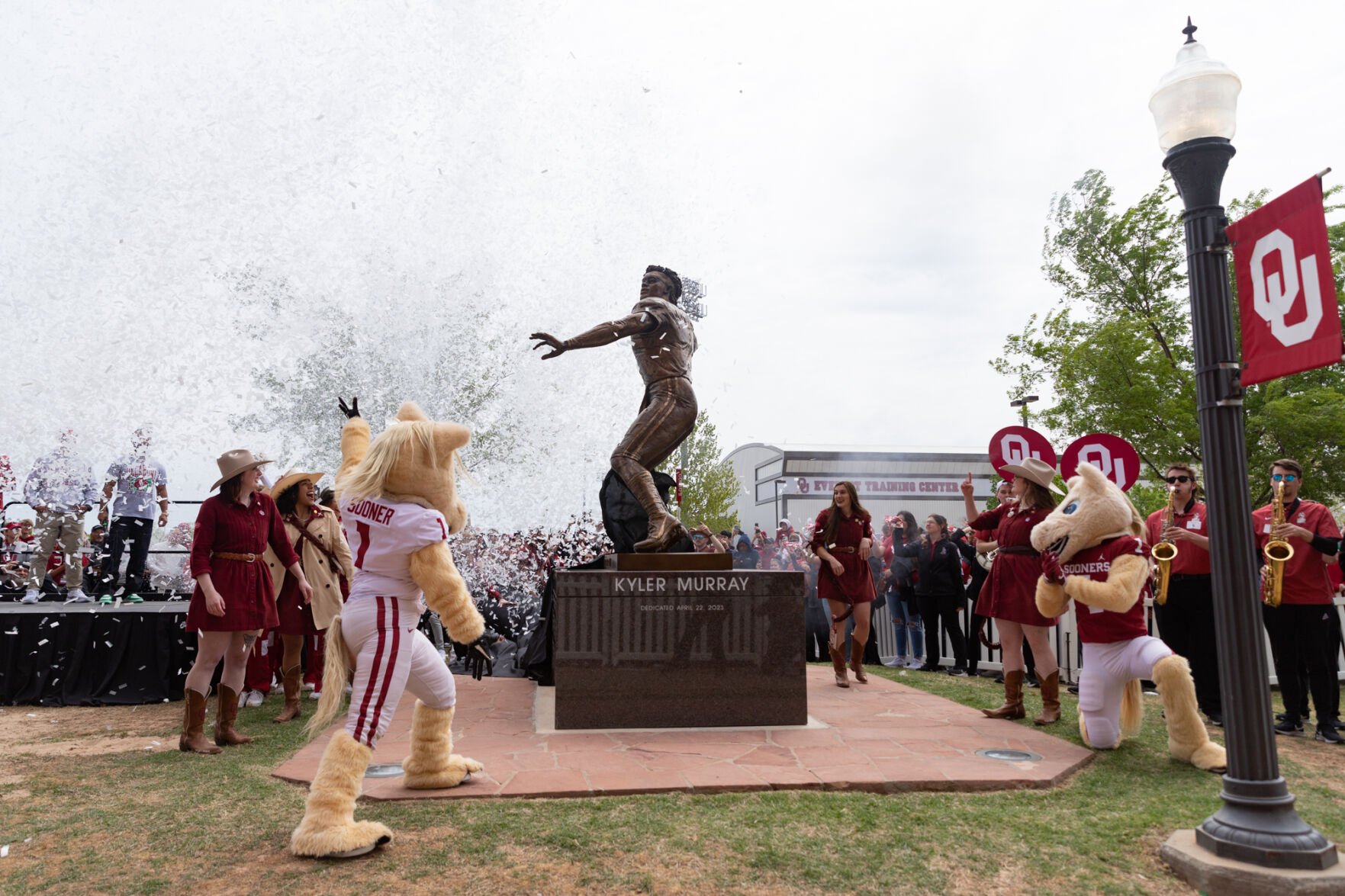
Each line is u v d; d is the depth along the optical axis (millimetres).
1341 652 7211
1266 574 5301
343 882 2562
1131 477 6602
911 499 26000
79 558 7828
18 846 2912
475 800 3346
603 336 5176
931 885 2586
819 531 6883
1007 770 3797
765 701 4844
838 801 3363
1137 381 13742
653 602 4832
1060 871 2719
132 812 3301
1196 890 2623
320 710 3035
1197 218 2998
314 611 5922
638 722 4746
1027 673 7504
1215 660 5652
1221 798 2807
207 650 4598
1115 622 4398
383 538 3080
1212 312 2938
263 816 3232
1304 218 2600
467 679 7141
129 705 6473
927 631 8328
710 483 19344
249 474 4715
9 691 6469
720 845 2857
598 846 2830
